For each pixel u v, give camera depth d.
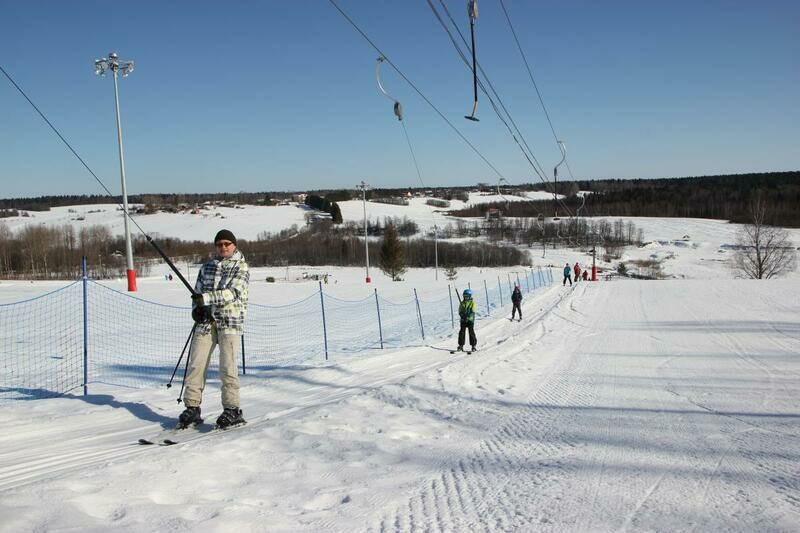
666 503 3.79
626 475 4.42
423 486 4.10
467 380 8.92
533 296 31.97
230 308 5.46
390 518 3.50
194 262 74.50
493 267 73.06
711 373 10.42
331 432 5.39
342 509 3.60
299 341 15.91
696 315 21.88
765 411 7.14
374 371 9.82
